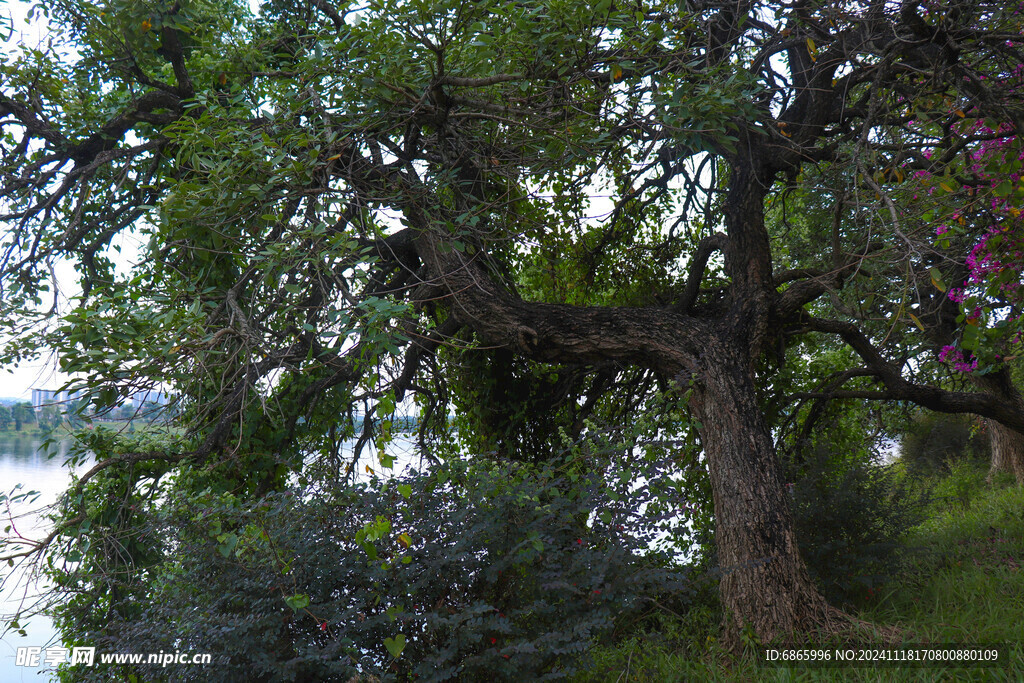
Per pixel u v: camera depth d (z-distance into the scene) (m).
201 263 4.86
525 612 3.78
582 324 5.80
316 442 6.07
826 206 8.42
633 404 8.20
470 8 4.22
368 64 4.48
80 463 5.05
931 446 11.59
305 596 3.33
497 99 5.25
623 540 4.09
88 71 6.10
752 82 4.90
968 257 5.53
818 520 5.76
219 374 4.45
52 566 4.04
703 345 5.60
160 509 3.96
